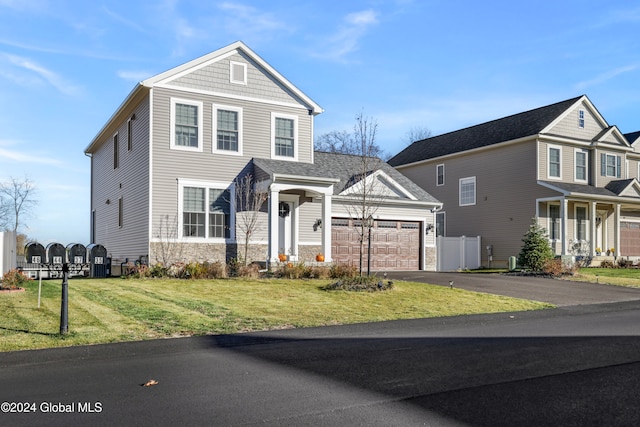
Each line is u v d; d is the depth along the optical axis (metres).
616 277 22.58
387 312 12.96
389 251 26.02
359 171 27.45
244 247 21.56
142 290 15.07
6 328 9.65
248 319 11.45
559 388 6.41
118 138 25.03
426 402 5.86
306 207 23.20
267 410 5.56
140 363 7.67
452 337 9.95
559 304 15.19
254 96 22.19
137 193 21.53
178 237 20.34
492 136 32.81
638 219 35.53
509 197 30.84
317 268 18.92
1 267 17.05
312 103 23.41
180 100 20.66
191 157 20.78
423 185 37.19
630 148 33.09
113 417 5.32
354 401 5.88
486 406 5.73
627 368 7.42
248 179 21.59
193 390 6.27
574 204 31.14
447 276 21.81
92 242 30.77
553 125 29.77
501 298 15.76
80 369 7.28
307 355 8.27
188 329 10.23
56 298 13.24
